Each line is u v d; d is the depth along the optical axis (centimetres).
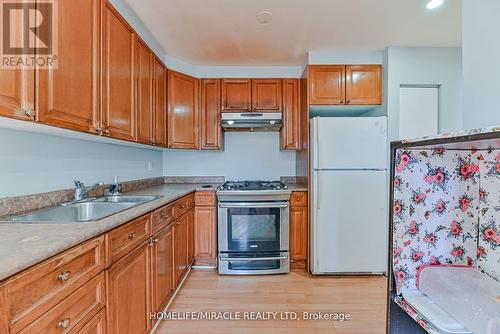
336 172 275
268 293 240
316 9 209
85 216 178
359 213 276
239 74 332
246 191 277
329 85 291
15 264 73
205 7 204
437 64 282
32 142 150
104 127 165
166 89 290
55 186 168
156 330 185
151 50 242
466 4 124
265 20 225
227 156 357
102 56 162
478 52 118
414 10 212
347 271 276
